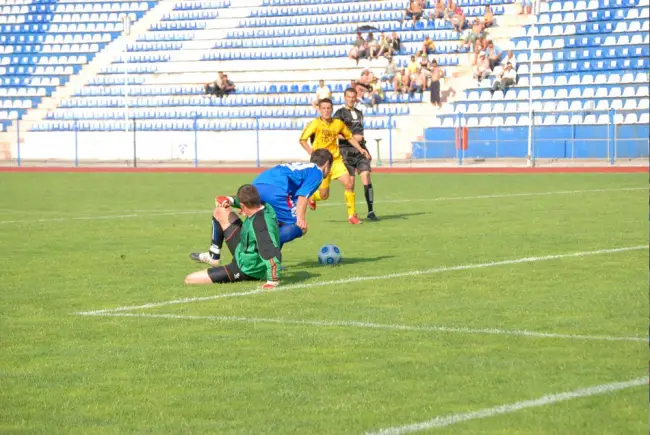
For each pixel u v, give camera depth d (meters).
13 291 13.96
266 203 14.28
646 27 55.50
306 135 22.50
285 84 61.06
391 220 23.81
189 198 32.44
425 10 61.59
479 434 7.30
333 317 11.74
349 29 62.91
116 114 62.78
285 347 10.25
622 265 15.52
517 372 9.00
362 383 8.77
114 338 10.82
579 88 53.53
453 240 19.34
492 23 58.44
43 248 19.02
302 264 16.27
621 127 48.53
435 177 42.12
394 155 54.41
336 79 60.91
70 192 35.62
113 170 52.06
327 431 7.45
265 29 64.69
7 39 69.50
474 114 54.03
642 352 9.67
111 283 14.60
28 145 63.09
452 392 8.41
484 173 44.28
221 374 9.20
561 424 7.47
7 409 8.17
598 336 10.42
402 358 9.66
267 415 7.90
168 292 13.71
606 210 25.22
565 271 15.01
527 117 52.56
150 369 9.42
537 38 57.41
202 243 19.67
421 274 14.97
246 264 14.19
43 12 70.56
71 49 67.88
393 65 57.97
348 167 23.81
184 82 64.19
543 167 46.88
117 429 7.62
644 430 7.30
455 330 10.88
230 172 49.28
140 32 67.62
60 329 11.34
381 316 11.75
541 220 22.91
